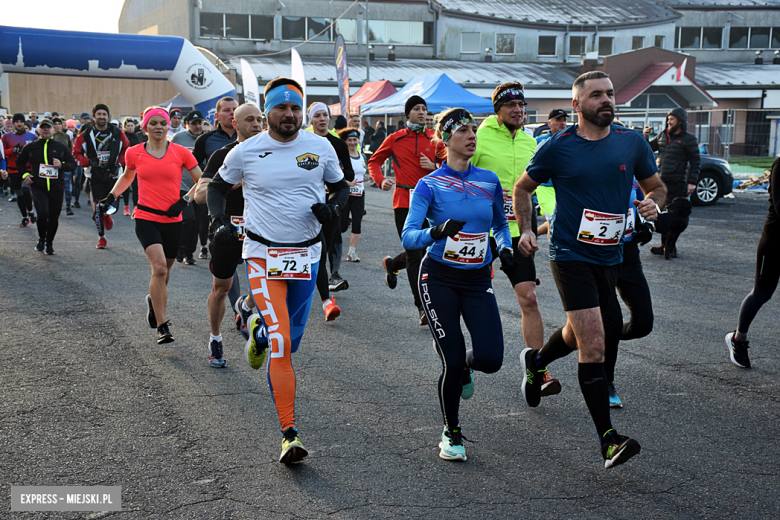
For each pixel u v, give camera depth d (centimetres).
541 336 455
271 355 350
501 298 720
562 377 472
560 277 349
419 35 4219
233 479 318
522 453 350
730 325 612
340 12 4119
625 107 3334
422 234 340
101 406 406
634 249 407
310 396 429
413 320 625
